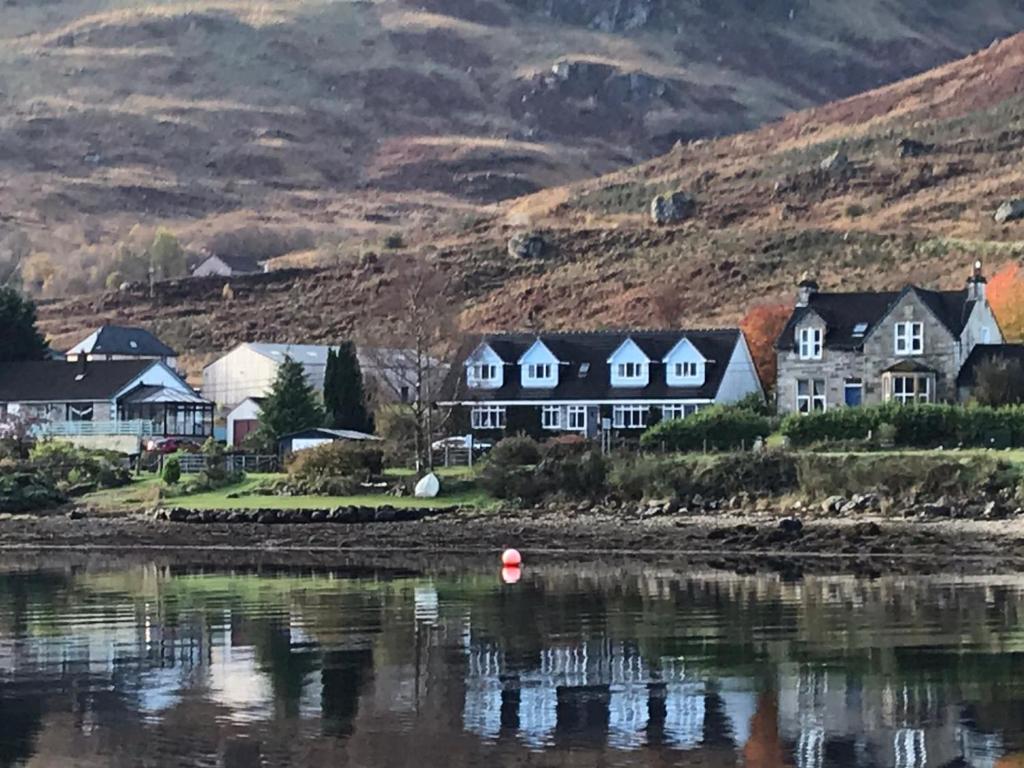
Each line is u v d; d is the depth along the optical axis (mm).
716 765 43094
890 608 64812
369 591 74000
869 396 115938
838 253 190375
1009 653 55250
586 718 47719
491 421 125875
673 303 180375
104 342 156250
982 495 89375
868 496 91688
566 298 192500
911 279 174625
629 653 56656
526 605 68188
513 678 53000
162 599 72500
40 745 45844
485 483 102125
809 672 52938
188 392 141000
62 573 84312
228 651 58656
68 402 137375
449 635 61000
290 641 60500
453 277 197500
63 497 112062
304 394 125625
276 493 107688
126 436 131125
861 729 46000
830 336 117500
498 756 44094
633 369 124375
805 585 72438
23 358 148000
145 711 49500
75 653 58719
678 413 122438
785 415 109812
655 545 87812
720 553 85000
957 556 80812
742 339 124812
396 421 115875
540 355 125938
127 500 110188
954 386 114125
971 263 176625
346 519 98875
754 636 59250
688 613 64812
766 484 95938
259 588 76062
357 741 45750
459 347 133250
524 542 91000
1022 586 70625
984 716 47125
